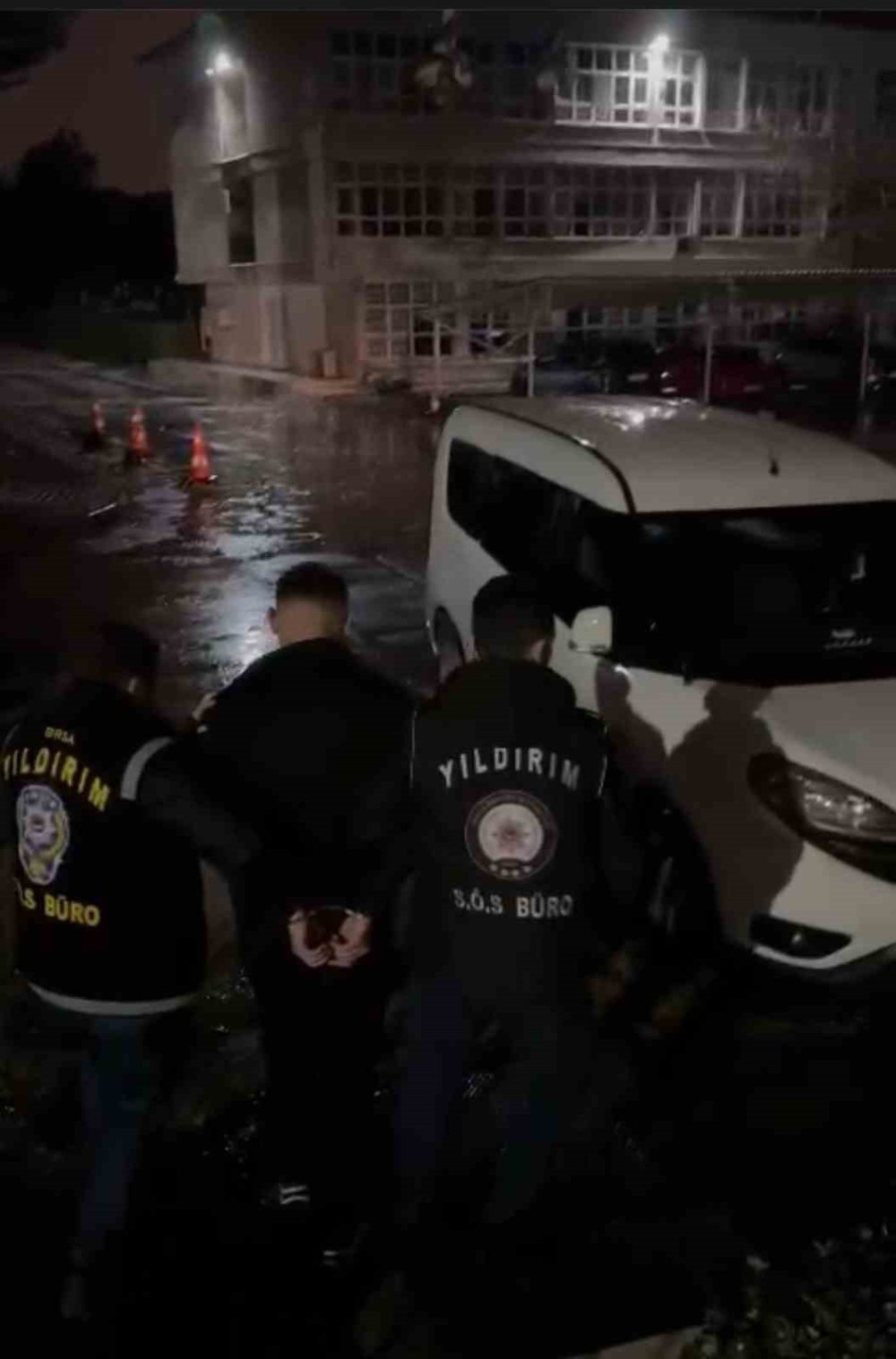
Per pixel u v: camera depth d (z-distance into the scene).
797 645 5.04
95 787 2.89
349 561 12.57
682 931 4.99
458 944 3.11
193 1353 3.13
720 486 5.35
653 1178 3.81
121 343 45.75
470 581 6.86
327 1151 3.64
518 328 34.00
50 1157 3.77
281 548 13.19
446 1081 3.32
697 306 34.78
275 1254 3.45
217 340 40.50
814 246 36.97
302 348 35.00
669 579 5.11
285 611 3.54
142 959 2.98
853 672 4.94
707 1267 3.42
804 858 4.43
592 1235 3.54
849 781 4.41
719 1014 4.71
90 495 16.47
